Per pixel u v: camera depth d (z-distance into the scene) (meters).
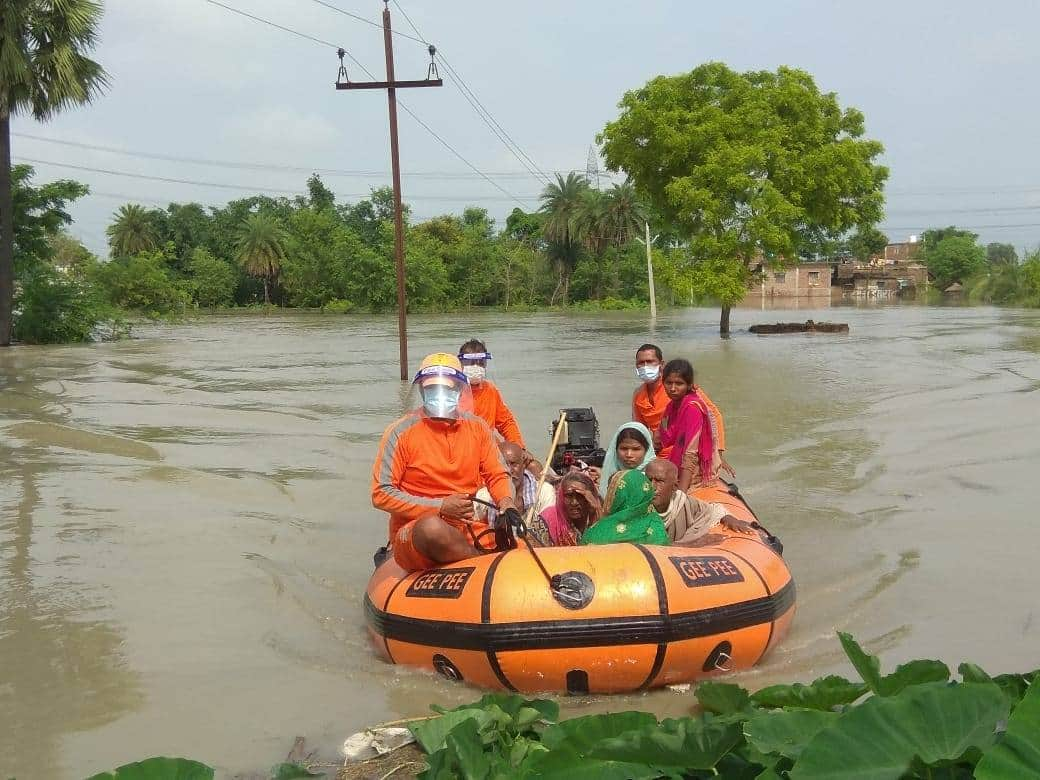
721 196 30.66
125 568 7.22
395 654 5.33
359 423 13.69
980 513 8.45
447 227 81.19
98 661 5.48
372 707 4.88
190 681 5.20
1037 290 59.94
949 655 5.36
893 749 2.95
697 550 5.36
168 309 51.28
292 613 6.28
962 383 17.25
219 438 12.55
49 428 13.02
